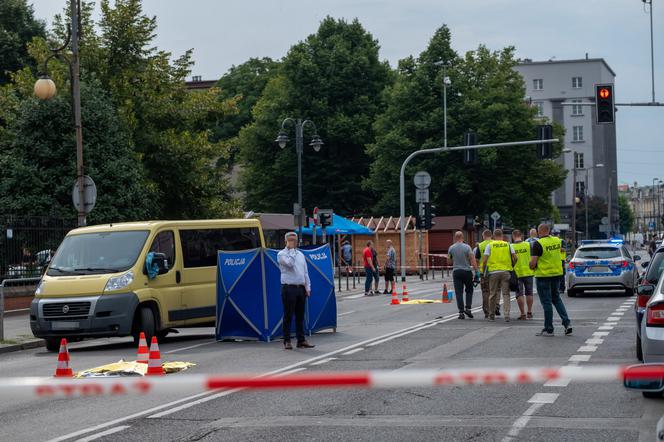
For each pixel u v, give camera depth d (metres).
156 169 49.78
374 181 83.25
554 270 22.38
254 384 7.45
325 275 24.94
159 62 50.06
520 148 81.12
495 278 27.80
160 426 11.59
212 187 51.47
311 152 88.38
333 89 87.88
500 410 12.16
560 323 26.25
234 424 11.59
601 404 12.53
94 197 31.11
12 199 42.66
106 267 23.44
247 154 91.06
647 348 12.60
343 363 17.70
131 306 22.84
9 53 64.81
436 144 79.38
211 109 51.28
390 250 47.16
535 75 163.75
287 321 21.03
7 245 34.69
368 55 89.00
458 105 80.06
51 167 43.50
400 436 10.55
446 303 37.72
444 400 13.12
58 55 47.59
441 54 82.25
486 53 84.25
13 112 45.56
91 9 49.25
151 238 23.94
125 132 46.38
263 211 91.00
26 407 13.68
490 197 80.75
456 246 29.00
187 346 23.03
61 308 22.84
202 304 24.95
